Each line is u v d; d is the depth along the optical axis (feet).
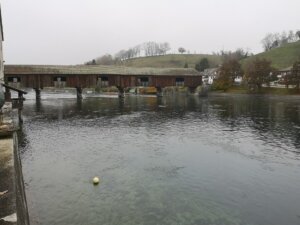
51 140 70.18
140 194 39.78
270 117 108.27
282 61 347.15
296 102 167.53
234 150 62.03
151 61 525.75
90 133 79.20
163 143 68.23
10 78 180.04
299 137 73.46
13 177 25.77
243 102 171.63
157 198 38.63
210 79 344.69
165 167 51.03
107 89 284.00
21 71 180.24
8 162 29.30
